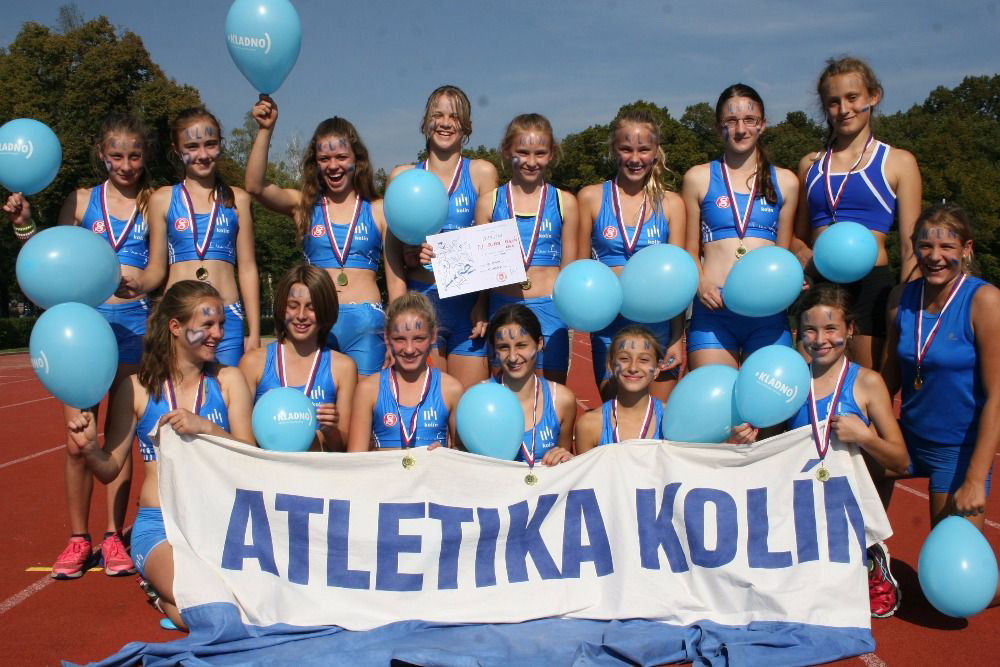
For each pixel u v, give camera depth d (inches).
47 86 1480.1
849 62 220.5
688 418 189.5
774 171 234.4
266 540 183.6
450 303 253.1
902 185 221.9
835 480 185.0
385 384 206.1
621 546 185.6
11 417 534.0
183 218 232.1
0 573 219.1
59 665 163.8
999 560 234.1
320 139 236.5
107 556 218.5
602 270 209.6
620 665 157.5
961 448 189.2
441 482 187.5
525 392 208.5
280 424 185.3
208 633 167.3
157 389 190.4
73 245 190.7
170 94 1456.7
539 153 238.5
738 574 181.9
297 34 229.8
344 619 178.4
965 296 185.5
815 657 162.9
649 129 231.8
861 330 226.7
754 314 212.7
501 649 162.7
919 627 182.4
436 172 255.0
